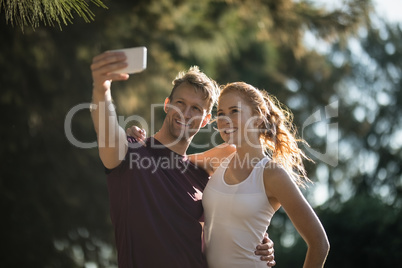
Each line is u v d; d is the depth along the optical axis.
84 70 11.55
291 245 17.14
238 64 17.22
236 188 3.97
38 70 11.33
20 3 3.26
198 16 12.62
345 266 14.15
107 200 12.23
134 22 11.62
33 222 11.73
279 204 4.09
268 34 14.70
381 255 13.71
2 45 10.91
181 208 3.96
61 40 11.25
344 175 21.69
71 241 12.17
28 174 11.65
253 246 3.95
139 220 3.86
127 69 3.30
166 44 12.62
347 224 14.13
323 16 13.98
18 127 11.45
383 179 23.30
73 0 3.23
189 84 4.25
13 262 11.59
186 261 3.89
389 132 24.00
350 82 23.44
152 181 3.96
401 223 13.85
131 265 3.83
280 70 19.20
